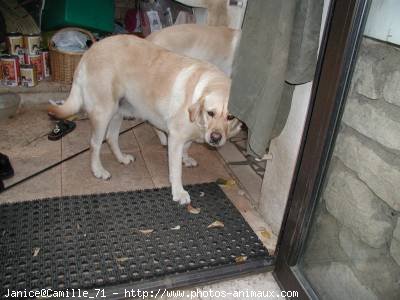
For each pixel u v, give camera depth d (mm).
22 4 3982
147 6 4020
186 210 2266
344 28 1311
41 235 1945
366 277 1459
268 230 2205
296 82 1547
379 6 1329
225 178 2711
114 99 2346
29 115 3367
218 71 2207
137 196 2361
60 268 1738
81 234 1976
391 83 1309
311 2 1410
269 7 1452
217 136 2018
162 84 2219
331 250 1680
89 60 2295
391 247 1333
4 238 1903
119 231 2023
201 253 1920
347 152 1546
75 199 2273
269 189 2213
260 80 1527
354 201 1510
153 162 2811
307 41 1464
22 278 1664
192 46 2734
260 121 1565
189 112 2053
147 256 1860
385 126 1342
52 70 3707
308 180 1574
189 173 2736
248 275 1850
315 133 1520
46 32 3912
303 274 1697
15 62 3449
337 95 1386
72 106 2420
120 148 2969
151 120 2455
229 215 2266
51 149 2826
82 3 3676
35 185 2387
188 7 3664
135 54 2283
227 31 2836
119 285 1658
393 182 1315
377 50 1361
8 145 2820
